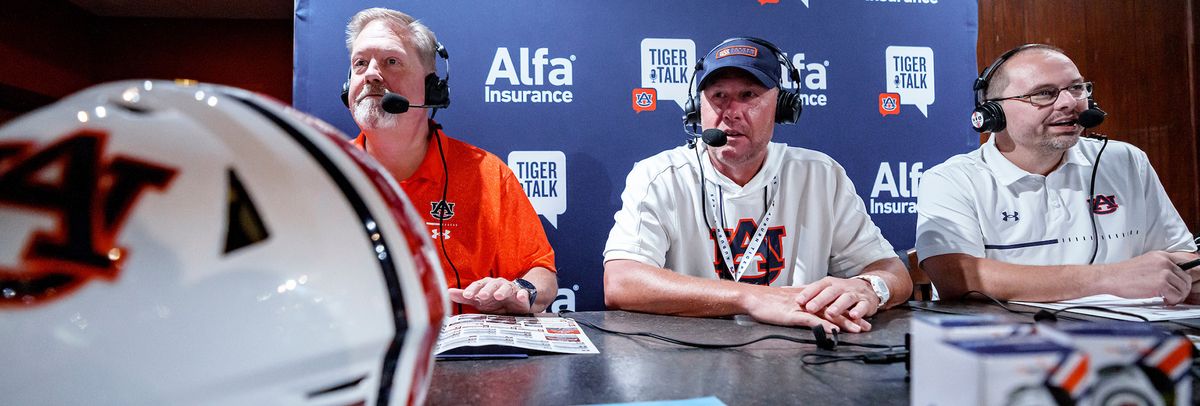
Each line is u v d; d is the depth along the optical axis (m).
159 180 0.33
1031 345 0.39
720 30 1.96
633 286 1.30
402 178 1.66
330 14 1.80
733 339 0.94
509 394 0.63
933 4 2.05
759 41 1.50
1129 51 2.67
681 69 1.94
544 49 1.89
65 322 0.31
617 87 1.92
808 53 1.99
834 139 2.01
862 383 0.66
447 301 0.45
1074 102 1.55
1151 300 1.29
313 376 0.34
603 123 1.92
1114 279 1.30
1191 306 1.22
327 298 0.34
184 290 0.32
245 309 0.33
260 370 0.33
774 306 1.11
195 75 3.77
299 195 0.35
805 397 0.61
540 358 0.79
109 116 0.35
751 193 1.57
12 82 3.18
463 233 1.63
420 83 1.58
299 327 0.33
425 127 1.63
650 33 1.93
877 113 2.03
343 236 0.36
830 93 2.00
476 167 1.68
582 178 1.92
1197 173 2.70
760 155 1.55
